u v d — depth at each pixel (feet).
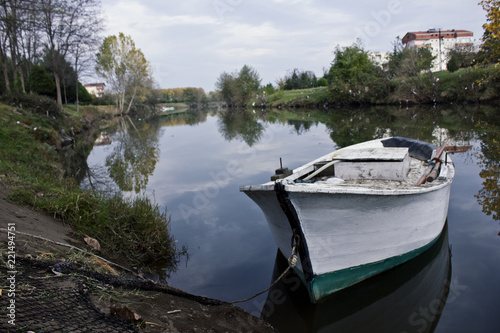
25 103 65.31
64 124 72.59
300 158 42.83
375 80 121.49
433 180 18.10
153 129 99.45
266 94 202.28
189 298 12.32
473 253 17.07
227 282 16.25
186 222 24.08
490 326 12.04
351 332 12.75
